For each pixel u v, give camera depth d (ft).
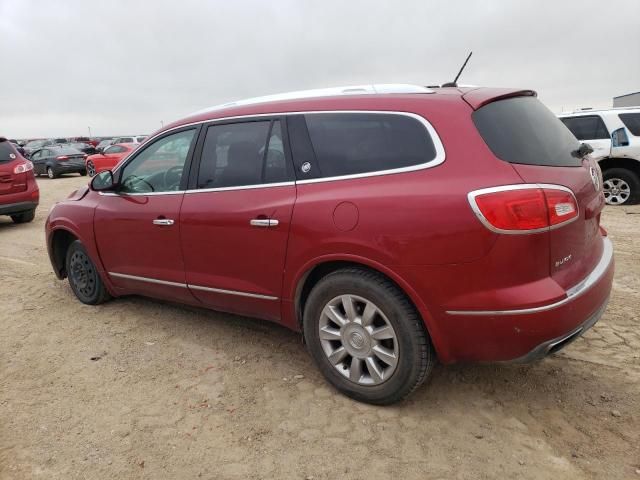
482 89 9.85
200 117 12.17
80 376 11.41
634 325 12.89
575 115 30.35
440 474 7.98
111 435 9.22
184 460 8.52
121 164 13.76
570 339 8.57
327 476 8.04
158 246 12.64
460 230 8.12
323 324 10.01
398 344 9.07
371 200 8.91
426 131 8.89
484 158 8.34
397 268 8.66
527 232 7.87
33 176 31.99
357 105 9.78
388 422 9.33
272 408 9.90
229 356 12.13
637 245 20.61
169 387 10.82
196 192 11.76
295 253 9.94
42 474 8.27
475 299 8.21
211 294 11.89
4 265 21.45
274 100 11.10
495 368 11.09
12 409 10.15
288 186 10.19
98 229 14.19
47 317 15.02
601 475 7.85
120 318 14.71
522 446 8.57
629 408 9.49
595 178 9.89
